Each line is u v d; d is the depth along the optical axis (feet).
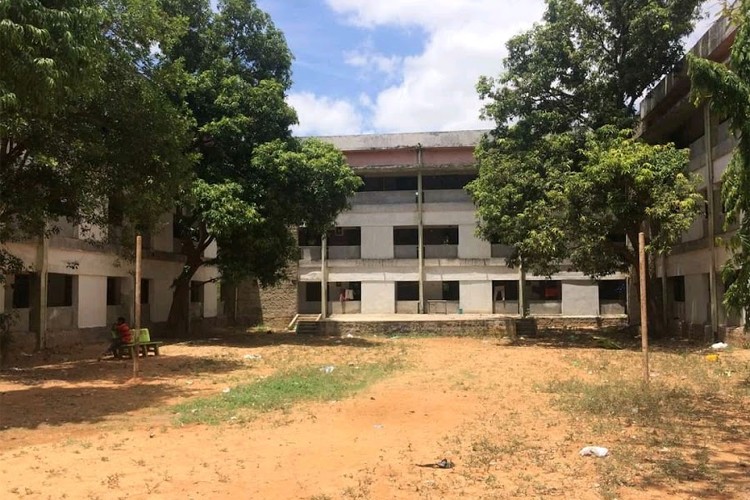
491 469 23.21
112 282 83.10
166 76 55.26
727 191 31.48
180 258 96.17
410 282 122.62
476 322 103.86
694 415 32.35
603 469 22.93
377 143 119.96
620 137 73.05
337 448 26.50
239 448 26.53
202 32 81.76
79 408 36.04
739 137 31.09
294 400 38.22
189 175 56.75
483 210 80.12
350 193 85.05
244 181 77.10
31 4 32.27
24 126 43.75
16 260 55.77
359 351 71.15
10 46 31.24
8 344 59.36
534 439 27.91
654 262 86.84
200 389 43.09
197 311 104.01
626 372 49.60
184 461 24.39
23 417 33.45
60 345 68.74
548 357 63.31
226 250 80.48
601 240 71.51
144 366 54.95
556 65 84.58
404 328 104.78
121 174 50.65
